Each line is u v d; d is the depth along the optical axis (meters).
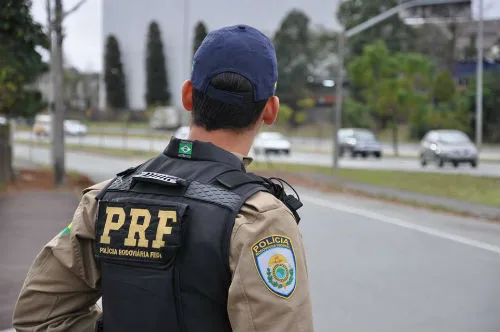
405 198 17.91
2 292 6.50
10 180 18.03
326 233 11.70
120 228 1.55
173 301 1.48
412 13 75.19
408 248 10.31
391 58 50.25
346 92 73.88
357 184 22.03
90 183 18.92
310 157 42.12
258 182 1.57
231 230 1.46
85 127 67.50
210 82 1.61
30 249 8.70
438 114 49.75
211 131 1.65
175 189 1.55
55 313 1.67
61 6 17.94
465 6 73.62
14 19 16.14
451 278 8.21
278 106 1.68
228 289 1.47
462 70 72.50
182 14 71.12
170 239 1.48
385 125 66.88
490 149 54.62
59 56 17.80
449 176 26.03
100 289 1.67
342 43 26.95
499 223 13.70
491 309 6.80
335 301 7.04
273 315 1.42
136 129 70.94
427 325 6.25
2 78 16.41
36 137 60.81
